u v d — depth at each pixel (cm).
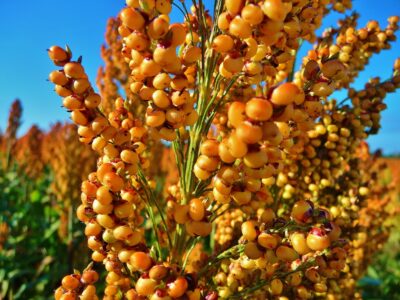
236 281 11
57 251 37
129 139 9
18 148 54
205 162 8
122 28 8
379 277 40
